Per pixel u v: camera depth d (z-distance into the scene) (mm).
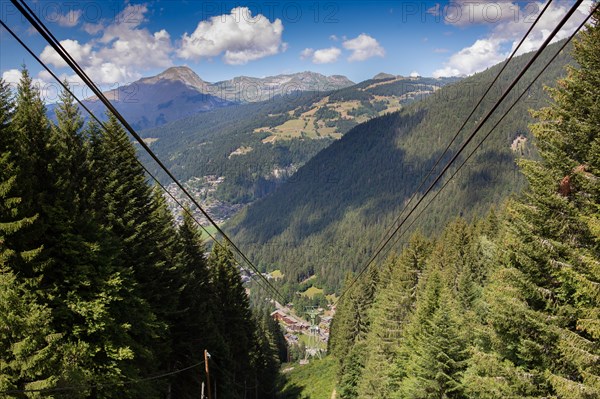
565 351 13812
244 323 53500
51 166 22000
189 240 43906
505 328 17516
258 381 60406
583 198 14984
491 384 17203
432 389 26672
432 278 33000
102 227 23562
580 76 15297
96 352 20844
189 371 35469
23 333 16594
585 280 12781
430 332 27734
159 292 31953
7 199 18031
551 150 16531
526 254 16734
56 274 20875
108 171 29750
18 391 15406
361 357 54531
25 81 22703
